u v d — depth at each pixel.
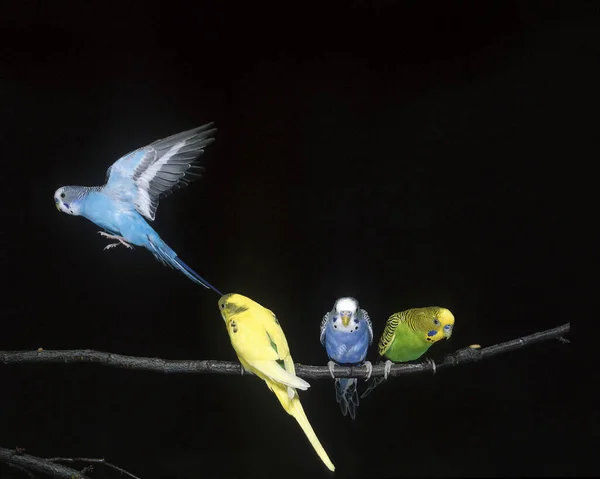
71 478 2.97
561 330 3.13
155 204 3.58
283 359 3.06
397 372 3.21
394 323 3.78
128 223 3.57
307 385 2.81
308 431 2.95
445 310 3.52
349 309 3.58
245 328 2.97
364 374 3.22
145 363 3.05
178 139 3.53
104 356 3.06
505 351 3.12
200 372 3.07
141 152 3.54
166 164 3.54
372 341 3.92
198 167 3.55
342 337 3.61
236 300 3.15
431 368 3.20
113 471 4.16
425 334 3.59
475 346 3.18
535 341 3.12
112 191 3.55
